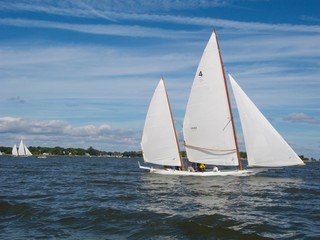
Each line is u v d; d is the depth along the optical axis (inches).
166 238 669.3
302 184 1510.8
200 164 1768.0
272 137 1557.6
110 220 802.2
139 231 713.0
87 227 748.6
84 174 2279.8
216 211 898.1
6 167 3176.7
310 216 852.0
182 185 1469.0
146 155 1863.9
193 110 1729.8
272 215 856.9
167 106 1813.5
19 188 1441.9
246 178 1662.2
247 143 1601.9
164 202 1043.3
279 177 1809.8
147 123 1834.4
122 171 2632.9
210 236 681.6
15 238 669.9
